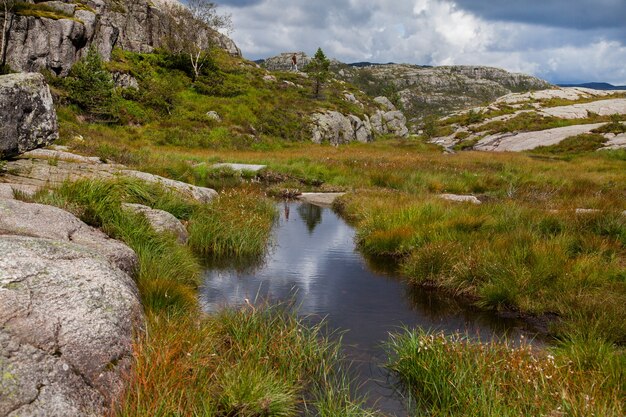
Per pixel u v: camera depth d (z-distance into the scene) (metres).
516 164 30.52
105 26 50.94
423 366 4.88
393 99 132.50
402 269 9.48
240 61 81.00
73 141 22.12
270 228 13.18
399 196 16.77
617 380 4.45
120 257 6.25
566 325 6.28
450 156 39.28
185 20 72.31
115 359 4.04
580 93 108.25
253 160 30.78
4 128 11.12
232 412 4.16
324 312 7.05
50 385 3.38
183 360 4.43
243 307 6.48
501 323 6.81
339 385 4.93
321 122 60.34
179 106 51.25
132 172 13.59
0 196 7.55
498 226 10.89
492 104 101.31
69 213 6.98
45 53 42.72
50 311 3.94
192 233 10.44
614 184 21.38
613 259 8.61
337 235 12.98
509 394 4.39
